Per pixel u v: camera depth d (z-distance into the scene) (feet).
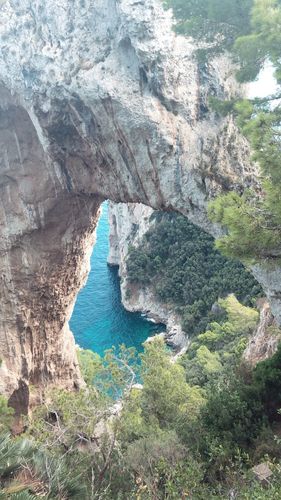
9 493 30.73
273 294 53.21
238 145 61.21
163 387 70.54
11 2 77.92
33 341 105.70
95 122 69.31
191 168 61.05
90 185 83.30
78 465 47.65
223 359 116.26
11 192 92.22
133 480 44.09
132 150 66.13
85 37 68.28
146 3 60.34
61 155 80.89
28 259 96.58
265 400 53.21
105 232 304.30
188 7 49.62
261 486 33.86
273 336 82.28
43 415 71.26
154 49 60.08
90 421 56.65
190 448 48.16
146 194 69.21
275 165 37.68
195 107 62.13
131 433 55.57
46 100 73.26
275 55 39.47
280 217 38.45
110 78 64.23
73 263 104.68
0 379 97.25
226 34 49.80
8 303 99.30
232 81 64.28
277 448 44.04
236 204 42.24
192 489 36.37
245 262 42.06
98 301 216.74
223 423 50.62
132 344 183.83
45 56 71.26
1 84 81.61
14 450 35.06
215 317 167.53
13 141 88.84
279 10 39.58
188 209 63.21
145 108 62.23
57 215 93.50
